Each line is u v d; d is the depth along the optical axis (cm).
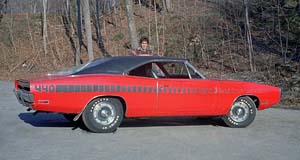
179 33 2939
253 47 2525
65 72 759
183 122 901
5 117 950
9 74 2752
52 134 736
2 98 1406
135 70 759
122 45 3028
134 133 754
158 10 3544
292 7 2489
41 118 936
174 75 800
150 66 773
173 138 711
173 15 3312
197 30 2916
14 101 1312
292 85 1634
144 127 824
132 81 748
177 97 775
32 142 666
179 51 2616
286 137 744
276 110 1167
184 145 654
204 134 757
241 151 619
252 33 2755
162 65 788
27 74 2753
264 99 856
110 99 745
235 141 696
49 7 4019
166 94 768
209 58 2498
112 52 2930
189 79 792
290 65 2033
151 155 583
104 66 750
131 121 903
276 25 2675
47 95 698
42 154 584
